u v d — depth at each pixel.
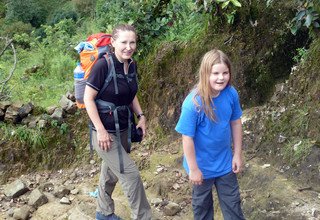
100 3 9.37
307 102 4.06
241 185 3.89
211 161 2.98
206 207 3.12
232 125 3.04
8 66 7.70
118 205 3.98
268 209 3.55
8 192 4.33
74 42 8.54
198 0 4.88
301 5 4.12
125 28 3.07
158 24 5.25
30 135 4.75
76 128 4.91
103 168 3.49
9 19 23.14
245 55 4.69
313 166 3.70
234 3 4.45
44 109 5.01
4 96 5.38
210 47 4.82
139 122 3.50
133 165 3.28
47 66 7.16
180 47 5.02
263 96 4.62
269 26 4.67
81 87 3.30
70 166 4.73
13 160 4.68
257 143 4.18
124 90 3.15
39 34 18.17
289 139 3.99
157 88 5.00
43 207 4.12
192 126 2.84
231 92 2.94
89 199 4.16
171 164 4.45
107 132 3.17
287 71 4.61
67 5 23.19
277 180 3.76
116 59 3.13
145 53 5.25
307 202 3.48
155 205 3.99
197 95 2.82
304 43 4.57
